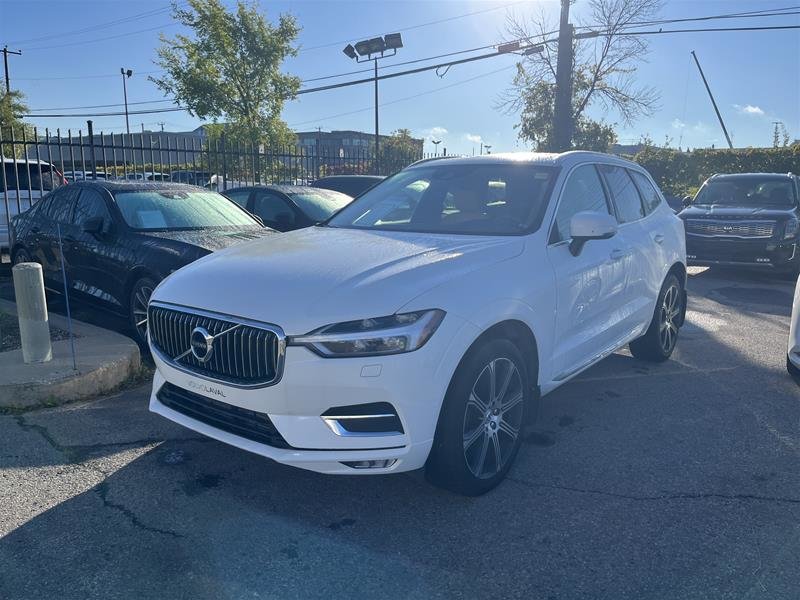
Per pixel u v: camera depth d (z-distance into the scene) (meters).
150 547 3.30
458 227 4.59
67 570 3.11
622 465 4.23
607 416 5.07
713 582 3.04
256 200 10.23
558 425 4.89
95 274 7.19
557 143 22.02
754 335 7.61
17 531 3.42
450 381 3.44
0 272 10.74
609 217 4.32
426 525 3.53
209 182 14.11
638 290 5.54
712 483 3.99
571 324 4.48
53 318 7.18
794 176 12.99
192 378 3.65
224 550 3.29
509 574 3.11
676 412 5.15
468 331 3.47
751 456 4.37
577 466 4.21
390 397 3.27
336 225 5.08
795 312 5.53
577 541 3.38
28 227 8.49
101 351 5.79
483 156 5.31
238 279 3.72
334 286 3.45
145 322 6.61
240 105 27.97
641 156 29.98
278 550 3.29
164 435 4.60
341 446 3.29
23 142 10.77
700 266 12.95
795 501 3.78
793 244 11.15
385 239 4.30
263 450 3.37
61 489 3.85
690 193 28.06
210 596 2.94
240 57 27.72
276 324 3.30
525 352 4.10
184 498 3.78
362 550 3.30
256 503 3.74
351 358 3.22
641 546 3.33
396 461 3.34
